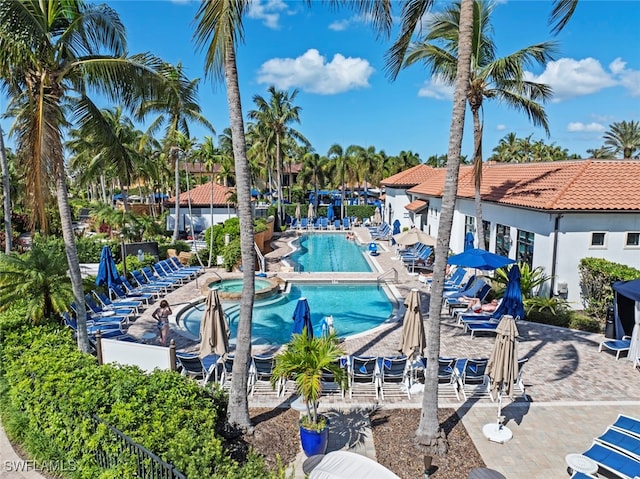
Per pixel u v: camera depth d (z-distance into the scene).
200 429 7.40
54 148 10.39
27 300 12.42
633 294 12.14
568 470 8.14
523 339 15.12
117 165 13.16
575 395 11.09
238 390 8.98
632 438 8.41
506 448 8.83
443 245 8.31
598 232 17.69
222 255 27.70
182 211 43.66
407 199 42.34
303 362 8.41
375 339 15.12
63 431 7.68
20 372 9.01
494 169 28.58
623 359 13.43
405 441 8.95
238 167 8.47
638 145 58.03
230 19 7.50
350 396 10.80
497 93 18.03
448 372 11.13
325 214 58.91
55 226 34.31
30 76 10.55
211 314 11.45
